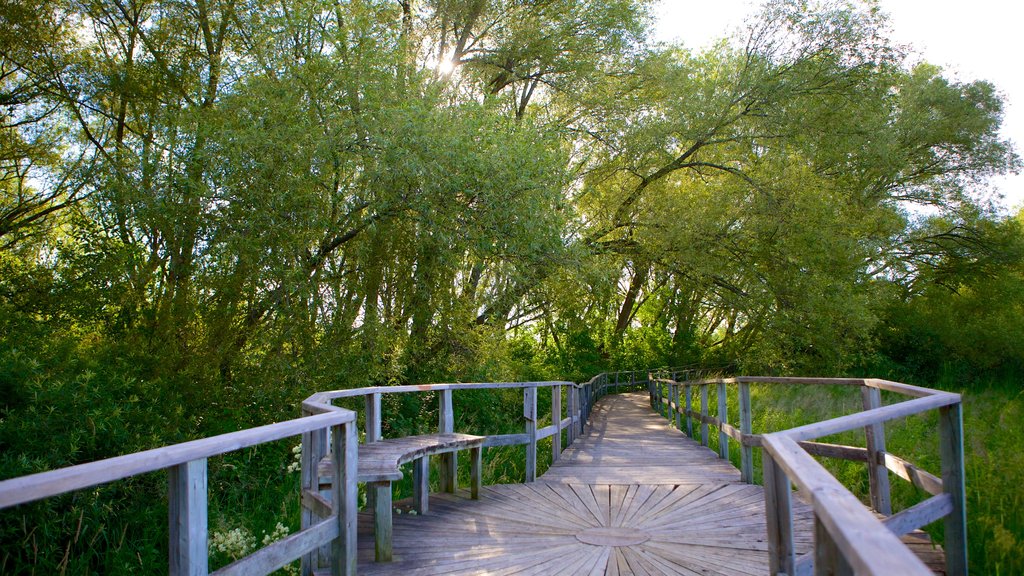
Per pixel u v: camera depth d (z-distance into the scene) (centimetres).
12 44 999
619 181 2033
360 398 1012
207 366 864
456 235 1008
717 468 788
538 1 1562
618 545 456
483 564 415
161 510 628
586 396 1446
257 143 839
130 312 885
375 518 425
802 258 1744
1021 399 1248
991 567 443
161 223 846
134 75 1012
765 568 402
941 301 2608
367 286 1072
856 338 1927
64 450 615
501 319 1400
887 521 312
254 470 797
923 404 338
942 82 2519
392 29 1044
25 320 793
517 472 852
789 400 1312
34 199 1120
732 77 1931
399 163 909
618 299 2591
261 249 846
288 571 479
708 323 3469
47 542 541
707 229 1788
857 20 1773
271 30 931
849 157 1984
